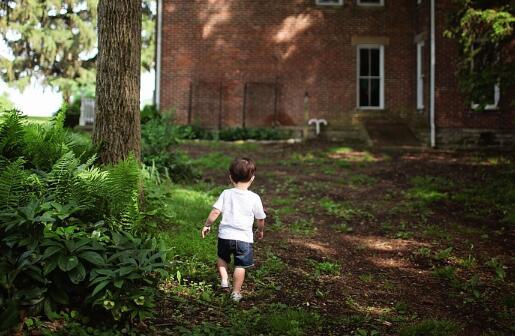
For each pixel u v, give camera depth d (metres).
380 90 17.89
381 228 7.46
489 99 11.52
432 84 15.55
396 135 16.66
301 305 4.56
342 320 4.29
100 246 3.60
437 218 8.05
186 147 14.58
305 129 17.36
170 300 4.27
